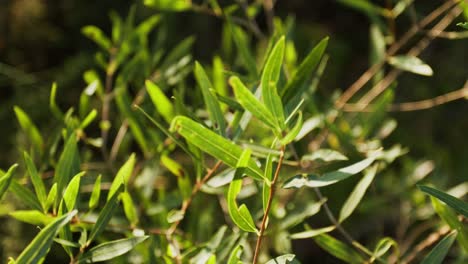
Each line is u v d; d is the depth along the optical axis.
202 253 0.70
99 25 1.94
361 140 0.90
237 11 1.77
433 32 0.87
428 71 0.83
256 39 1.74
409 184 1.00
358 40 2.21
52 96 0.78
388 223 1.38
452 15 0.89
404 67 0.86
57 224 0.54
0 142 1.59
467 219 0.70
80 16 1.92
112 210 0.62
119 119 1.40
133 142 1.27
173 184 1.31
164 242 0.77
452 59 1.89
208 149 0.56
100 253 0.60
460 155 1.77
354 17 2.26
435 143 1.75
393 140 1.74
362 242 1.49
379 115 0.89
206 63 1.89
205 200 1.10
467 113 1.83
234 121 0.66
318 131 0.96
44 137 1.59
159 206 0.84
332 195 1.56
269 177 0.57
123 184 0.62
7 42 1.88
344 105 0.94
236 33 0.75
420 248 0.79
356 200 0.69
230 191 0.56
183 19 1.88
